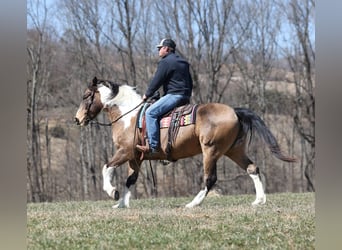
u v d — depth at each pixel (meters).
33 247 7.57
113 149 39.38
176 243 7.68
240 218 9.58
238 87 40.75
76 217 10.20
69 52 38.25
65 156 42.38
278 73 41.03
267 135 11.32
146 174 36.91
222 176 39.53
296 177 42.00
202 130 11.10
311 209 10.78
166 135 11.34
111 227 8.97
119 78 38.06
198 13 36.47
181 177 40.06
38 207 13.45
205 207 11.62
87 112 12.32
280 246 7.42
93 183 38.84
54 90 39.38
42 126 43.59
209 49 36.69
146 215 10.19
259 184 11.99
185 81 11.52
